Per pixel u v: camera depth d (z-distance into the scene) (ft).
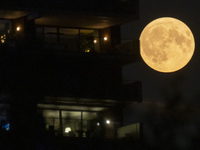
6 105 258.98
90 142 261.85
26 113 267.18
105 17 306.35
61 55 296.30
